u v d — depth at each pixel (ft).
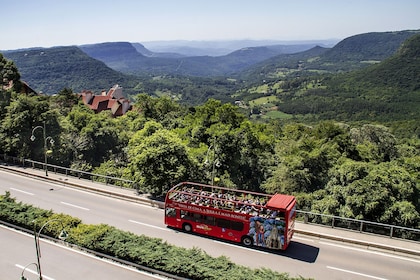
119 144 210.59
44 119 178.91
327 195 128.16
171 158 128.77
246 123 199.31
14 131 173.88
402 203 108.47
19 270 87.97
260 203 102.73
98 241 94.53
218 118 204.03
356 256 94.53
